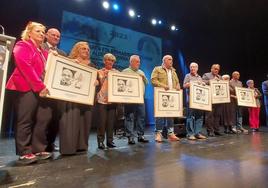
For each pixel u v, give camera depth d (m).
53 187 1.53
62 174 1.83
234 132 4.98
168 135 3.96
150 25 8.55
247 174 1.76
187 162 2.19
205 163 2.14
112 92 3.22
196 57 9.42
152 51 8.59
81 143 2.84
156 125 3.74
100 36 7.33
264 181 1.58
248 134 4.73
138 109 3.64
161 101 3.79
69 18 6.73
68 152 2.57
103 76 3.25
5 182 1.63
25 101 2.20
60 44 6.53
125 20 7.93
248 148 2.94
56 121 2.71
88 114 2.89
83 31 6.98
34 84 2.19
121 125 4.68
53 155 2.58
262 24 7.90
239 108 5.23
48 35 2.83
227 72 8.91
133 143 3.50
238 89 5.21
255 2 7.13
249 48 8.45
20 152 2.17
